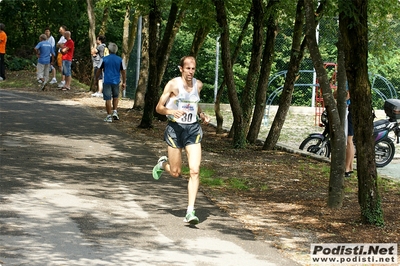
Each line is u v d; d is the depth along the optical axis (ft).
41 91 77.51
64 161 37.45
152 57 53.88
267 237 26.14
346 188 36.63
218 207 30.35
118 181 33.60
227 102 100.32
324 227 28.07
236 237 25.72
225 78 49.08
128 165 38.09
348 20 27.32
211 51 97.45
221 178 37.29
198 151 27.09
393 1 44.09
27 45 102.83
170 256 22.61
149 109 54.24
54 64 88.63
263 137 63.93
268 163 43.68
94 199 29.48
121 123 56.65
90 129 51.01
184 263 21.97
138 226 25.95
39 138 44.42
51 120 53.52
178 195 31.81
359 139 28.35
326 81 31.32
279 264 22.77
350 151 41.11
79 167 36.19
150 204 29.58
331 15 39.52
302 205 31.99
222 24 48.03
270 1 49.75
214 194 32.99
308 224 28.45
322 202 32.81
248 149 49.90
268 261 22.99
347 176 41.42
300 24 48.49
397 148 61.87
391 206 32.91
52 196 29.30
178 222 27.02
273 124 50.19
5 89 77.10
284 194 34.35
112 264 21.17
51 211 26.86
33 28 105.09
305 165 43.80
